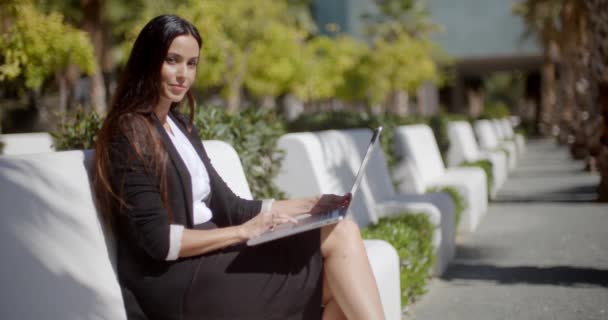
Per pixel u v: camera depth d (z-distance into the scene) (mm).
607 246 6648
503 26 37344
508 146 17281
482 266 5988
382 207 5723
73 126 4125
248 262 2604
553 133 38031
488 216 9172
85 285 2525
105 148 2533
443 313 4516
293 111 36812
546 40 34031
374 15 35719
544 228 7953
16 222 2539
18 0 6387
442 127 12414
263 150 5027
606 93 9977
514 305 4637
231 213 3025
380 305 2621
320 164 5262
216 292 2551
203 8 15133
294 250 2648
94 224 2539
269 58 23578
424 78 34312
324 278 2729
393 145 7969
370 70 32906
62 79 12703
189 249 2521
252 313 2557
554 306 4570
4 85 6879
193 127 3014
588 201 10297
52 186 2523
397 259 3814
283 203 3092
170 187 2623
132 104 2639
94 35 16172
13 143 11508
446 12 37719
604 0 11805
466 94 56750
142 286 2572
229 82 21844
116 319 2541
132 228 2508
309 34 36312
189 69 2746
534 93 50969
